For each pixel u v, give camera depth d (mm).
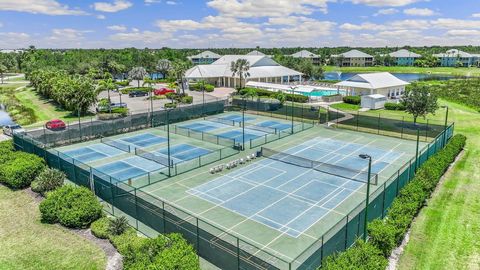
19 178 26422
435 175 25266
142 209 20828
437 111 55406
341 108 59188
